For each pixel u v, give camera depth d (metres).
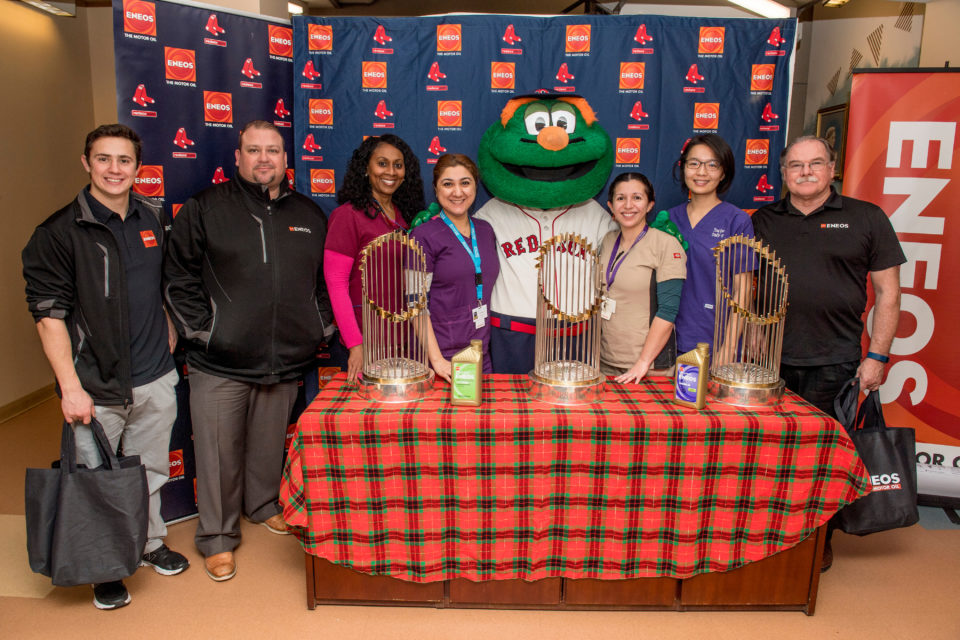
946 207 2.71
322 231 2.41
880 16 4.23
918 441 2.86
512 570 1.99
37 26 4.07
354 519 1.95
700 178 2.31
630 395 2.08
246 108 2.70
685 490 1.92
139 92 2.48
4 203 3.78
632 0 4.51
